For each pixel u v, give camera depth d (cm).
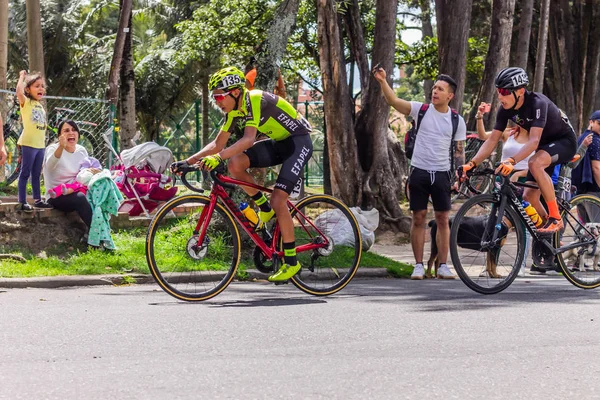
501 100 826
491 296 820
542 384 445
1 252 1029
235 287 916
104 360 491
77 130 1112
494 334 589
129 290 888
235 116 744
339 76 1714
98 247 1075
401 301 775
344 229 843
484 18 3194
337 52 1711
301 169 779
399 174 2231
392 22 1741
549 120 834
